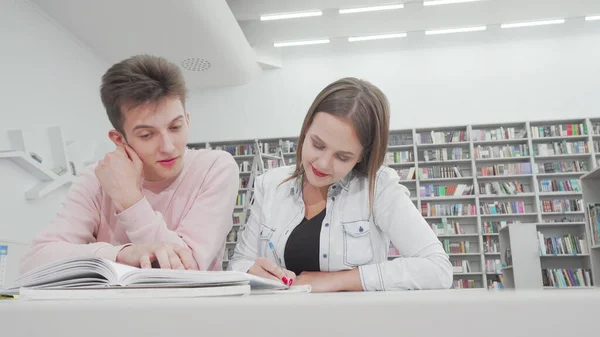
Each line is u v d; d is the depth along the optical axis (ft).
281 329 0.64
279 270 3.04
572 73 22.35
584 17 21.80
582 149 21.12
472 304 0.61
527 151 21.65
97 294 1.48
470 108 22.77
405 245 3.67
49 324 0.68
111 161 3.08
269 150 23.67
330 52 24.48
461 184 22.13
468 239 21.58
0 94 13.43
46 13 16.01
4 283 9.35
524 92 22.53
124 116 2.97
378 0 20.72
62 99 16.55
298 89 24.22
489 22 21.91
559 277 18.95
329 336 0.63
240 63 22.17
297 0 21.15
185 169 3.63
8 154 12.49
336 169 3.42
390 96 23.54
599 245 11.37
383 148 3.56
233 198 3.68
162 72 2.97
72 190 3.54
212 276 1.68
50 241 3.16
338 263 3.83
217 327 0.65
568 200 20.63
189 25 17.58
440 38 23.76
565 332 0.59
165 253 2.45
